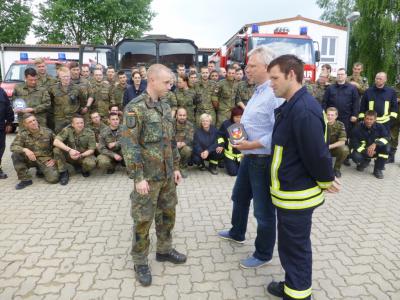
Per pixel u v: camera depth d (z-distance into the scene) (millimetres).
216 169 6168
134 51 8758
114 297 2697
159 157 2707
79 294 2732
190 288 2816
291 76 2213
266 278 2963
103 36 27391
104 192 5066
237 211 3416
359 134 6297
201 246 3498
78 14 26891
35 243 3525
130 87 6438
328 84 7152
